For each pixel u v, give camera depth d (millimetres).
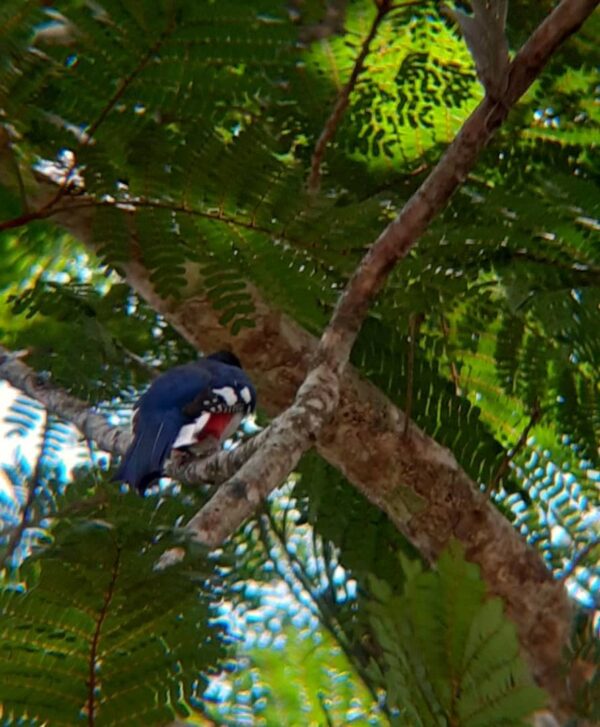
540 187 10820
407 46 10422
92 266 12258
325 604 11094
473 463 11539
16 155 9547
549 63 10578
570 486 11773
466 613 4648
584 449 11445
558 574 11570
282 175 8992
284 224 9062
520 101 10797
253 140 8984
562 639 10781
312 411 8695
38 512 8773
